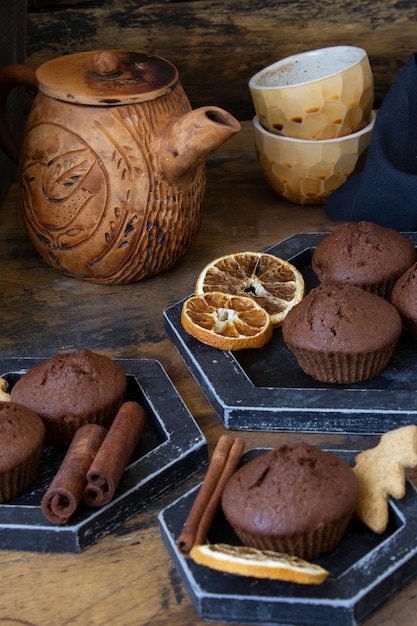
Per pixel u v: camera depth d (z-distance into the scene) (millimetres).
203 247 1056
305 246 1021
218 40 1229
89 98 924
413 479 823
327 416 852
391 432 805
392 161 1059
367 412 848
